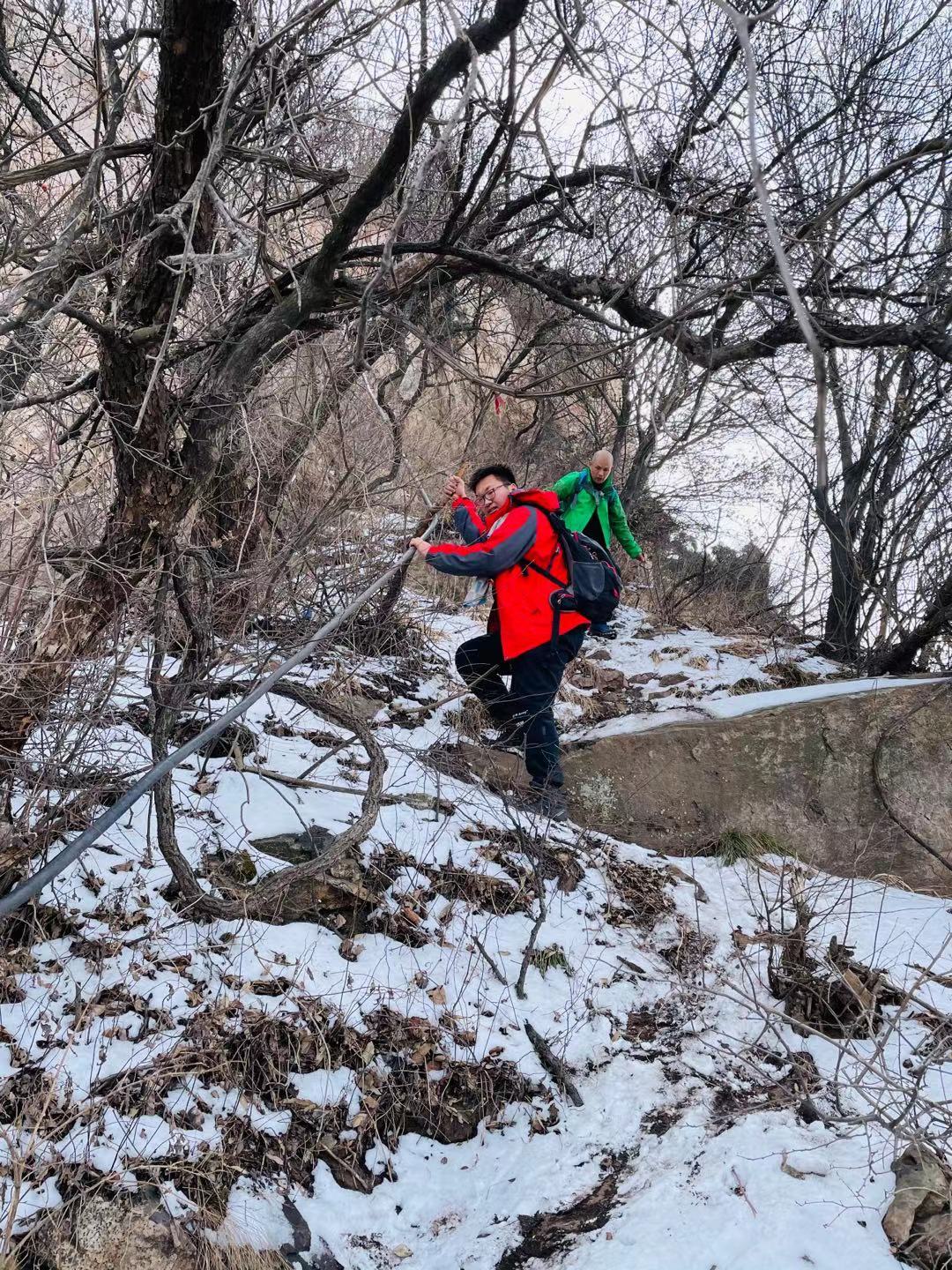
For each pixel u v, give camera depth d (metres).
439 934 4.02
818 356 0.89
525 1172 3.24
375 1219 3.10
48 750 3.57
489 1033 3.69
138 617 3.66
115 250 3.25
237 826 4.09
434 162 3.79
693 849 5.11
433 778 4.84
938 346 3.81
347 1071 3.39
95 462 3.72
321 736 5.01
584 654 7.41
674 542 10.90
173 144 3.03
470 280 5.80
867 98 4.77
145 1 3.72
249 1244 2.80
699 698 6.58
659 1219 2.90
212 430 3.59
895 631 6.92
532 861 4.41
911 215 4.51
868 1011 3.49
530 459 8.27
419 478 4.58
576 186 4.21
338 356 4.19
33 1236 2.62
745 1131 3.16
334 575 4.89
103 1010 3.25
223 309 3.83
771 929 4.00
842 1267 2.59
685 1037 3.76
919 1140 2.79
